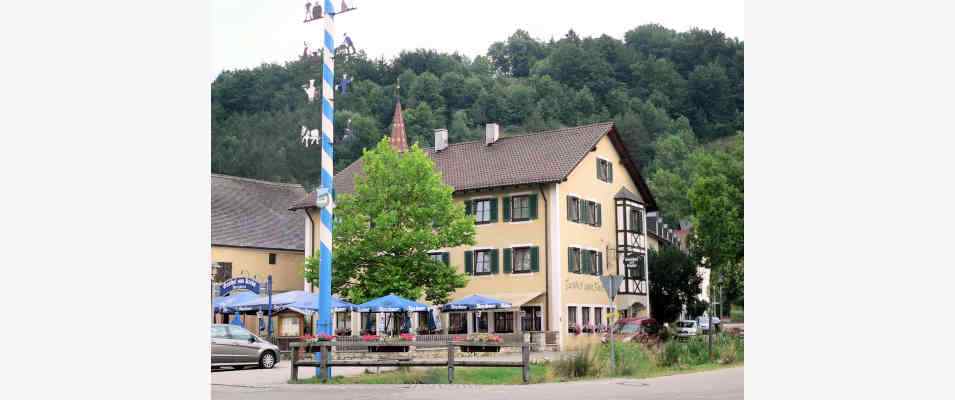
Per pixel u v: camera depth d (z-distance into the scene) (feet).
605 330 148.46
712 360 91.76
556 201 145.59
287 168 269.64
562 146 155.53
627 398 51.06
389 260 127.03
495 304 126.31
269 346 94.53
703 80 314.55
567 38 356.79
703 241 139.03
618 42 344.90
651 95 323.57
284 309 128.16
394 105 322.75
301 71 276.00
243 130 269.85
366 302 117.50
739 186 138.92
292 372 69.82
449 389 60.13
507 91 347.36
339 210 130.52
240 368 94.38
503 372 75.97
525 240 147.43
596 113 335.06
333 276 128.06
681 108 316.19
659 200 293.23
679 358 87.35
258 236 175.52
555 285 143.43
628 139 310.65
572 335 144.87
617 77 339.98
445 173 160.15
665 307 180.04
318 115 274.77
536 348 130.93
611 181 164.25
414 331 138.00
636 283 164.14
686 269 181.88
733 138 145.89
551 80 345.92
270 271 174.40
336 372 82.28
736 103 310.24
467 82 345.51
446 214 129.18
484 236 151.43
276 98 273.54
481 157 161.58
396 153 132.05
